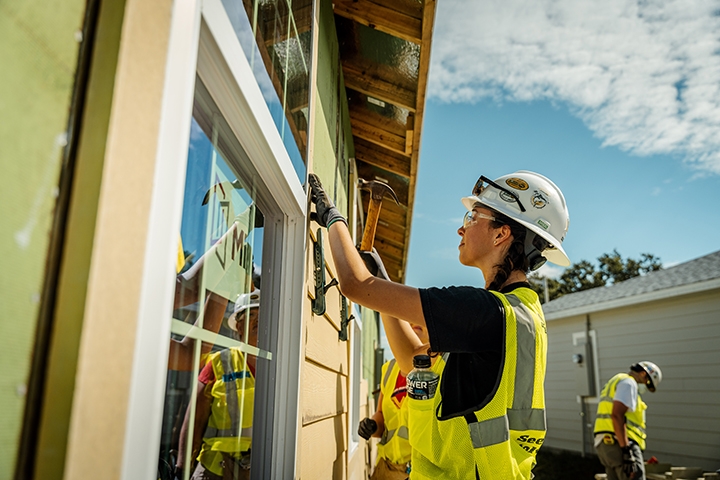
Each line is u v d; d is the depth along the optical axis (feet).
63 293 1.49
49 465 1.39
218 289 3.44
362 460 15.83
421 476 4.69
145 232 1.78
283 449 4.63
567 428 40.73
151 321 1.87
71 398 1.42
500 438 4.30
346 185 12.06
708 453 28.30
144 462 1.81
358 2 8.91
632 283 39.60
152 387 1.86
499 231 5.38
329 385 7.53
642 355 33.76
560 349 42.24
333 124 9.08
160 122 1.90
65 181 1.56
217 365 3.43
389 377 9.26
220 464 3.44
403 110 12.23
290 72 5.05
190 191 3.01
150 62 1.85
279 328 4.86
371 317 23.27
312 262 5.97
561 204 5.71
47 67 1.49
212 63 2.77
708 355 29.30
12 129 1.36
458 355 4.62
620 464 19.89
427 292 4.51
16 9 1.38
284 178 4.31
